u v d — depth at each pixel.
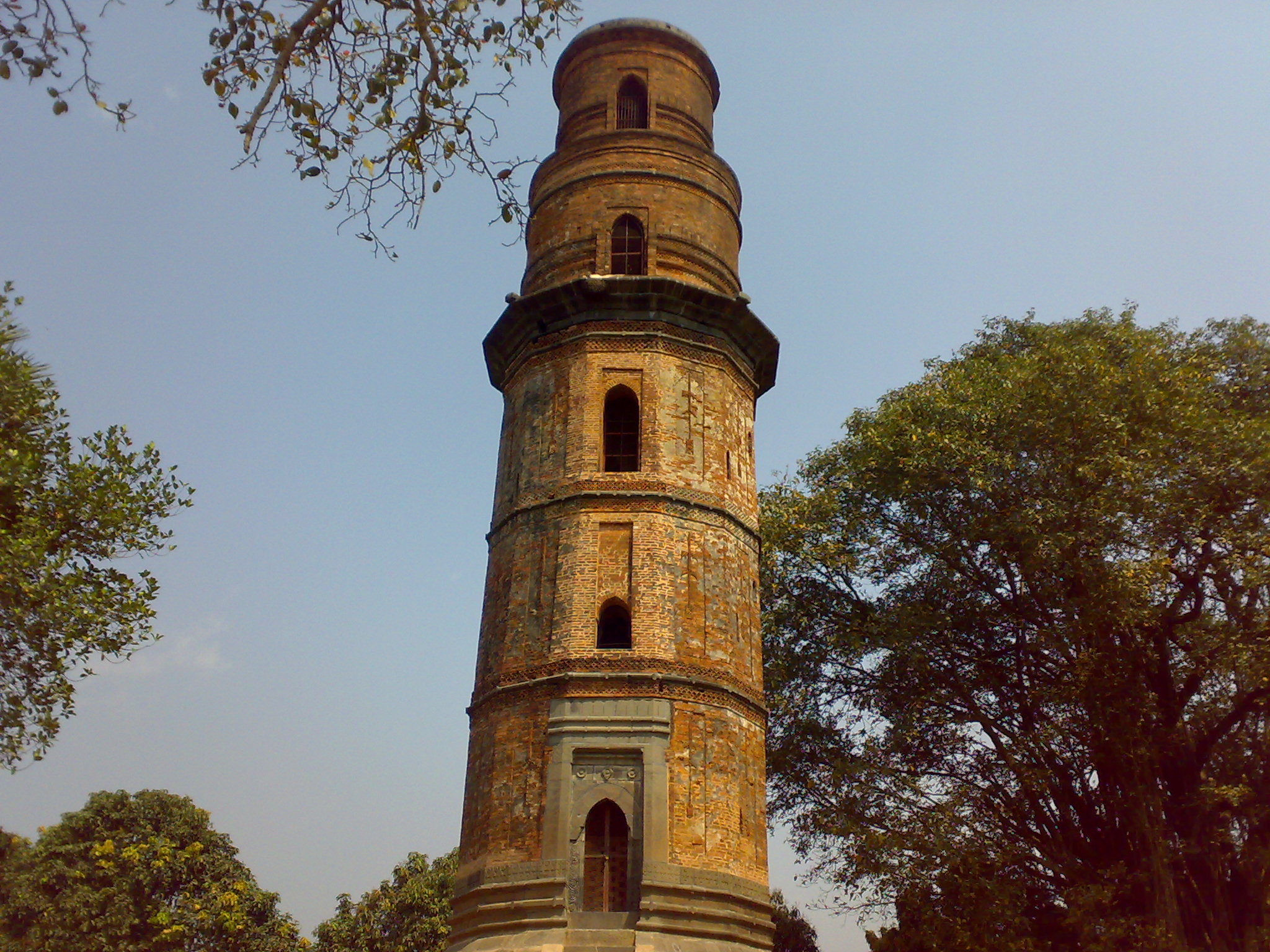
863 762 34.50
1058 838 34.09
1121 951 29.91
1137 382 31.03
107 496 25.78
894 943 32.75
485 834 26.31
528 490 29.97
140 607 25.89
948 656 36.47
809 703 39.41
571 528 28.61
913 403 36.12
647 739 26.09
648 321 31.02
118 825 57.50
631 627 27.44
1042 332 38.09
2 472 23.75
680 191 33.28
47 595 23.97
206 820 59.50
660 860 24.88
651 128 34.72
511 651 28.06
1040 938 33.69
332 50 14.16
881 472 36.16
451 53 14.68
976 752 36.38
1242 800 30.44
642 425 29.84
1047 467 31.80
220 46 13.77
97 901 53.28
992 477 32.88
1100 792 33.53
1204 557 31.08
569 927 24.27
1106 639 31.50
